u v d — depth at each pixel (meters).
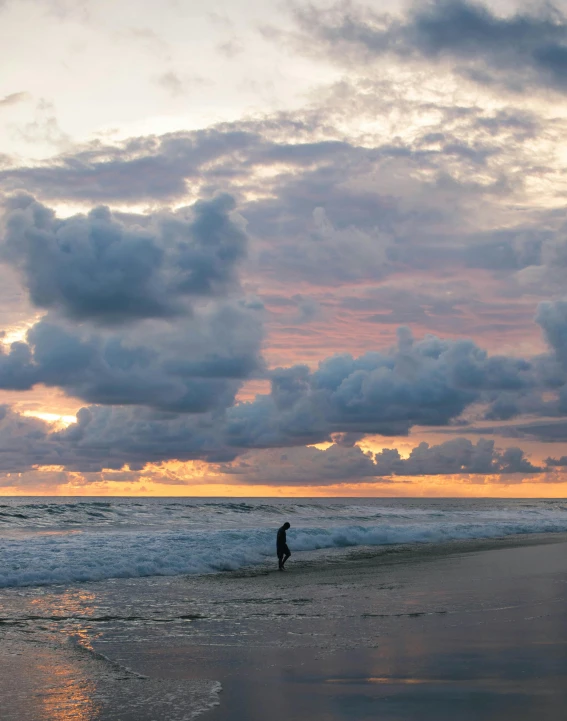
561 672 7.93
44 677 8.26
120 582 18.03
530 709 6.55
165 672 8.44
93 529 33.25
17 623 12.07
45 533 29.84
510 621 11.30
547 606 12.92
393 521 46.62
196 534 27.88
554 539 35.25
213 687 7.67
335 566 22.19
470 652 8.99
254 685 7.71
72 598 15.08
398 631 10.63
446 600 13.91
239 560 23.14
